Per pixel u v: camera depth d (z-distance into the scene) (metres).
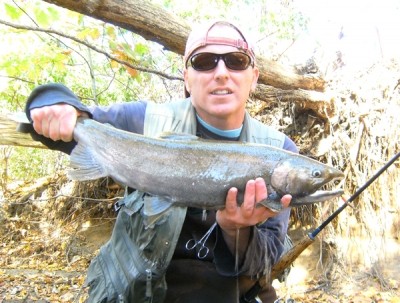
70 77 2.41
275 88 1.86
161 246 0.68
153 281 0.69
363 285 1.84
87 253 2.37
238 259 0.72
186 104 0.77
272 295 0.92
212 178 0.64
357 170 1.93
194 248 0.76
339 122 1.97
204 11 2.44
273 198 0.65
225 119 0.74
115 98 2.45
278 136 0.81
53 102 0.66
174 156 0.65
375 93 1.94
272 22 2.40
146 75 1.88
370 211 1.94
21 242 2.51
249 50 0.72
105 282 0.73
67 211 2.55
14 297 1.92
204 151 0.65
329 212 1.97
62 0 1.19
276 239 0.78
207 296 0.77
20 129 0.69
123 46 1.61
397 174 1.95
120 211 0.75
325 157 1.99
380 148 1.95
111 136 0.67
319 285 1.87
